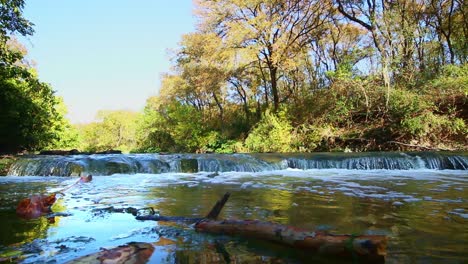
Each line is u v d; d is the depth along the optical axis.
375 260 2.42
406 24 19.44
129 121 65.81
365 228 3.40
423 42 20.52
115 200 5.39
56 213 4.27
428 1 23.42
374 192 6.03
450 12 23.11
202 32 27.88
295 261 2.49
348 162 12.19
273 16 24.23
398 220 3.75
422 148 18.00
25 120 17.67
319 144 21.00
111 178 9.09
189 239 3.07
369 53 20.14
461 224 3.56
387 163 11.91
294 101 26.56
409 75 19.55
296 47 26.70
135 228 3.49
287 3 24.77
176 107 35.31
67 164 10.40
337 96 21.36
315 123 21.69
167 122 40.09
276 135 22.20
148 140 43.66
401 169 11.58
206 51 26.56
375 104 20.08
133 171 10.80
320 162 12.30
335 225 3.53
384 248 2.39
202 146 32.03
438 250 2.72
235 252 2.70
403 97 18.28
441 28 23.48
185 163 11.46
